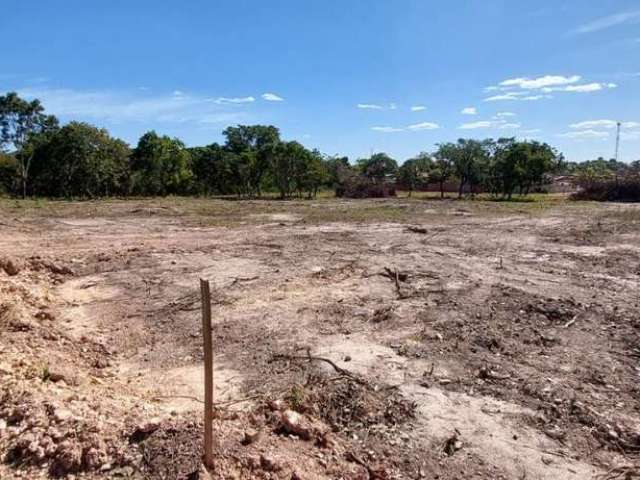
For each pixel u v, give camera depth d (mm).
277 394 4980
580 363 5852
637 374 5566
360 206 28844
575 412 4695
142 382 5508
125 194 43688
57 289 9242
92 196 41062
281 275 10227
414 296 8648
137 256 11969
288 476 3562
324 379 5309
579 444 4230
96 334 6984
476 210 25969
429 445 4172
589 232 16609
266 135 56812
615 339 6625
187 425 4027
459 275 10250
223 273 10391
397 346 6312
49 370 5297
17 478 3549
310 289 9211
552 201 35719
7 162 37688
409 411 4691
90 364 5988
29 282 9273
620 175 39344
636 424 4508
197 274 10305
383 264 11305
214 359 6066
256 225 19047
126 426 4031
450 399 4945
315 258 12031
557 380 5363
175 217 21859
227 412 4508
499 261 11812
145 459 3646
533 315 7602
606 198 37344
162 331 7094
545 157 38625
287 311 7852
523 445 4191
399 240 15164
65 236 15156
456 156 40875
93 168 39656
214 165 45719
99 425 3986
